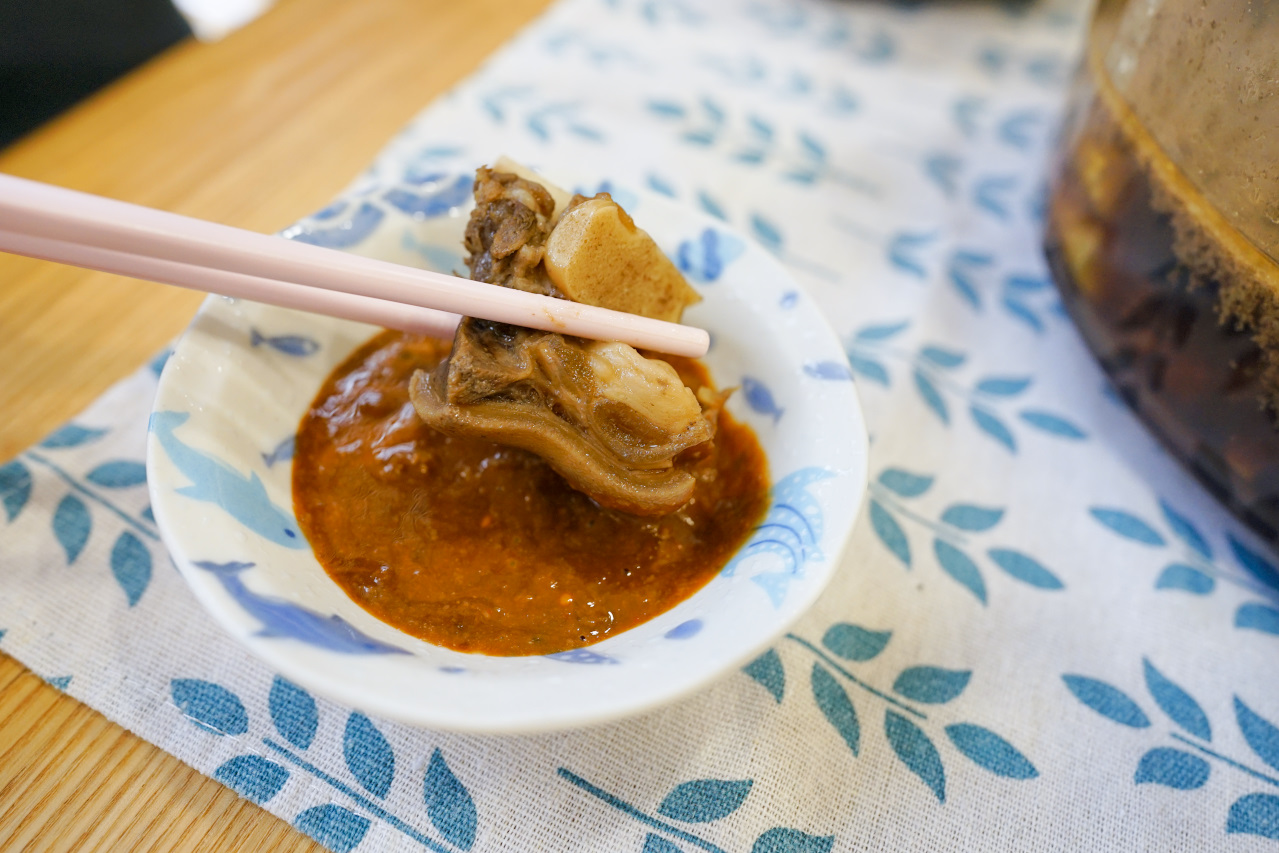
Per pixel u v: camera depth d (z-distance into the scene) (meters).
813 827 0.16
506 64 0.30
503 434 0.16
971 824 0.16
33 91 0.29
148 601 0.17
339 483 0.17
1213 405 0.18
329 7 0.32
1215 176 0.18
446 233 0.19
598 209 0.16
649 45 0.33
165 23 0.32
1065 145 0.24
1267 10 0.16
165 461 0.15
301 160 0.25
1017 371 0.24
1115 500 0.21
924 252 0.26
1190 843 0.16
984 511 0.20
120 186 0.24
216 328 0.17
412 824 0.15
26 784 0.15
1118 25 0.21
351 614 0.15
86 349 0.21
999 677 0.18
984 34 0.37
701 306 0.19
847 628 0.18
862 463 0.16
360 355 0.19
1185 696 0.18
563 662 0.15
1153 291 0.19
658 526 0.17
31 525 0.18
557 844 0.15
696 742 0.16
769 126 0.30
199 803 0.15
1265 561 0.20
